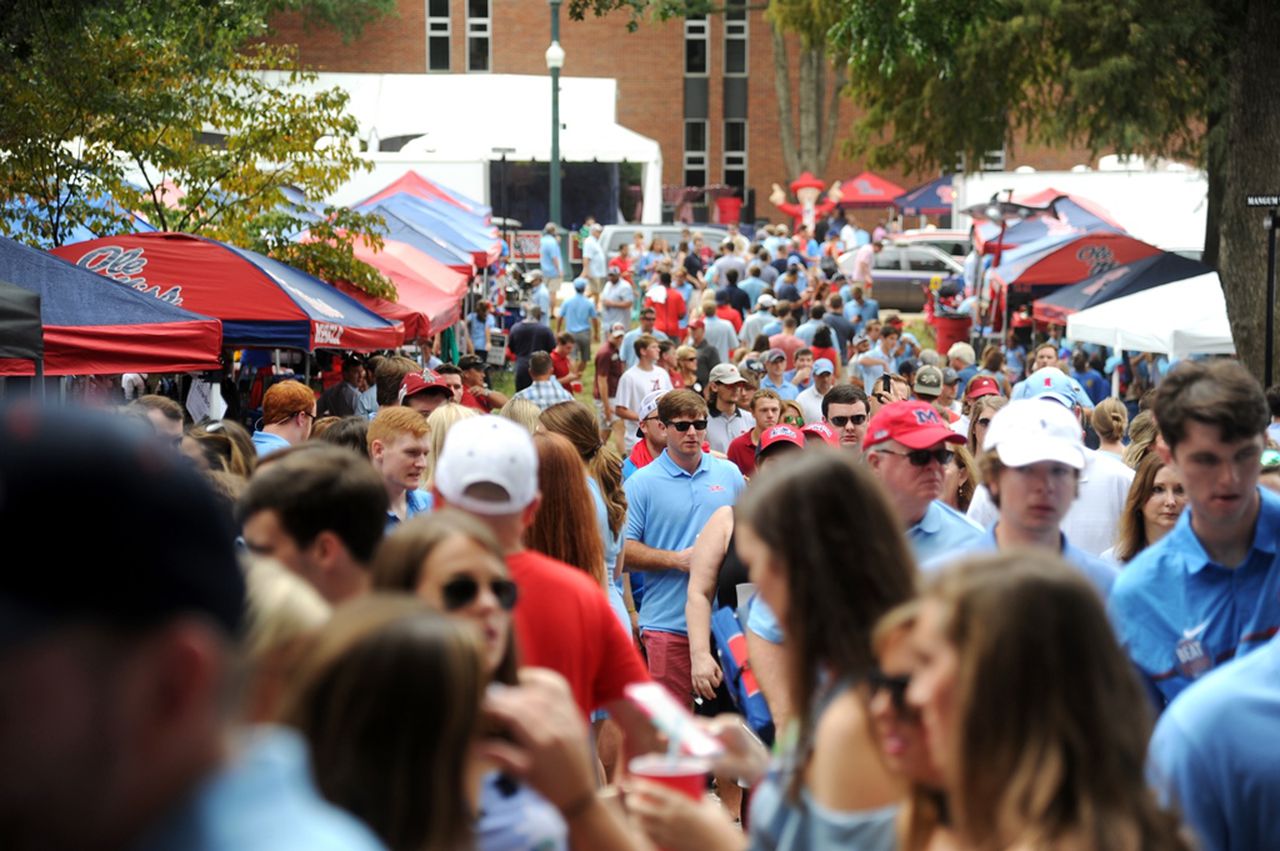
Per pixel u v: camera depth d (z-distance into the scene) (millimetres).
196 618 1712
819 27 51469
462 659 3209
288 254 22484
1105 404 12781
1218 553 5551
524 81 61344
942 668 3016
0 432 1631
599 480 9773
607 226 57844
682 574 10375
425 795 3152
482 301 39219
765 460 10852
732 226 59594
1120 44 36938
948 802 3307
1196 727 4148
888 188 70062
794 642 3980
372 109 59875
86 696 1646
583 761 3635
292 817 1848
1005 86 42062
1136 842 2859
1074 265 36062
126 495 1660
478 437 5664
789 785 3779
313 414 11641
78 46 19812
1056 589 2969
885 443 6770
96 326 14273
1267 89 26781
